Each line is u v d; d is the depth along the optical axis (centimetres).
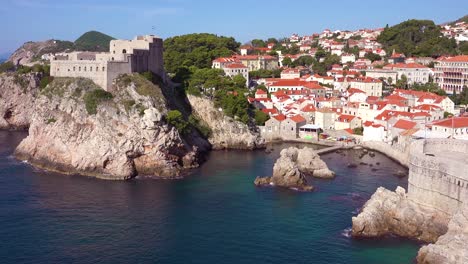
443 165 9519
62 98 16338
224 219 10900
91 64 16775
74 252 9106
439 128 16825
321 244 9500
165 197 12519
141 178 14600
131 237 9844
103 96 16000
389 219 10088
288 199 12356
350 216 11038
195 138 18600
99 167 14700
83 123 15512
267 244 9519
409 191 10394
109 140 14962
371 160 17025
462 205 8731
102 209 11488
